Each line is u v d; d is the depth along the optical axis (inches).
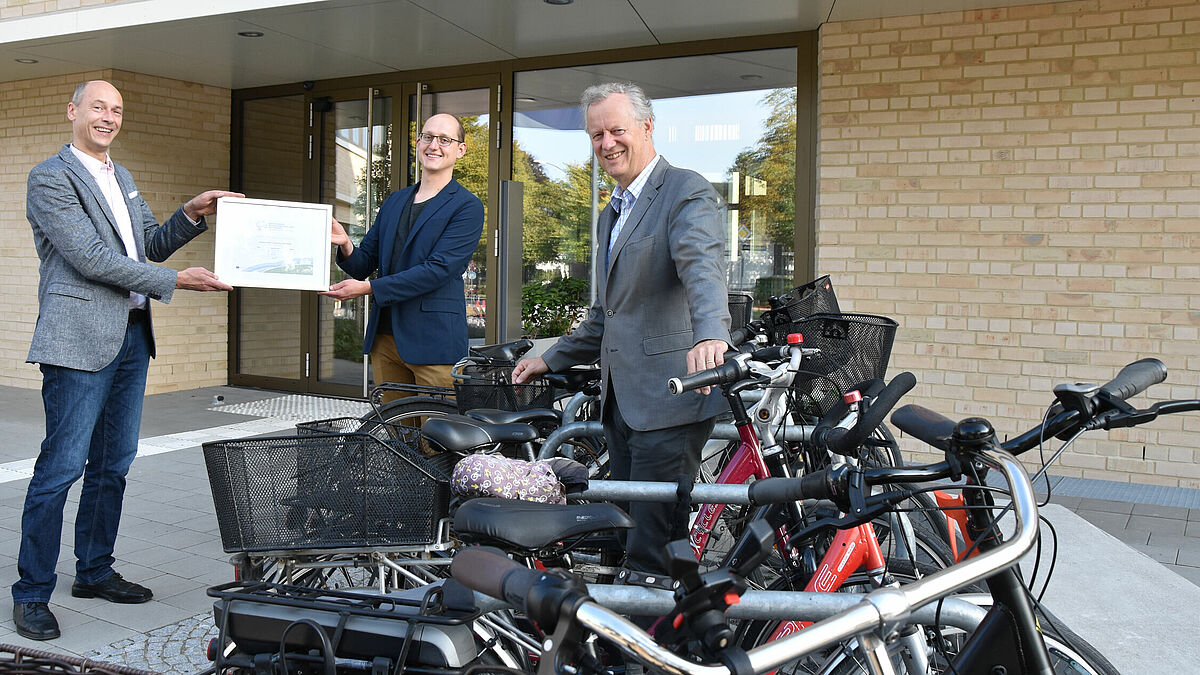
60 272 142.7
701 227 106.8
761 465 112.3
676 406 109.7
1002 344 242.2
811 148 268.2
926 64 245.3
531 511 80.8
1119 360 233.0
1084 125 233.0
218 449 95.7
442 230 175.0
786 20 257.6
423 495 96.0
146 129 349.7
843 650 86.6
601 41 287.6
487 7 253.8
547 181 312.2
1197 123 223.8
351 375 359.6
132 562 173.3
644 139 113.8
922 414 74.9
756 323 170.2
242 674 80.4
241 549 96.0
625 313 113.6
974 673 71.7
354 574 127.9
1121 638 138.7
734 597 54.9
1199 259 225.5
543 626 55.1
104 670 62.4
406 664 75.6
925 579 56.9
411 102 337.1
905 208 249.0
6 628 140.8
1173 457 230.1
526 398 147.1
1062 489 226.7
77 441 143.2
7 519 197.6
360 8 258.2
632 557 106.6
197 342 371.2
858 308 254.1
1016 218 239.6
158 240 157.6
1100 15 230.2
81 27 289.7
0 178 376.8
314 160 357.4
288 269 159.5
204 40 298.2
